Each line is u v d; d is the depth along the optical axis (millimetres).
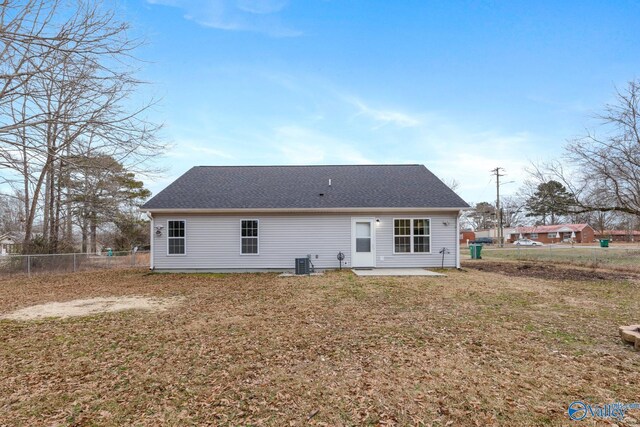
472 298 8242
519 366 4078
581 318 6348
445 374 3859
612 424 2854
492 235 64438
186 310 7227
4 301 8531
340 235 14250
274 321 6246
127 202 24062
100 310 7367
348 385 3621
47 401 3383
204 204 14070
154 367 4188
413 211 14203
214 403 3297
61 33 5754
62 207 20875
